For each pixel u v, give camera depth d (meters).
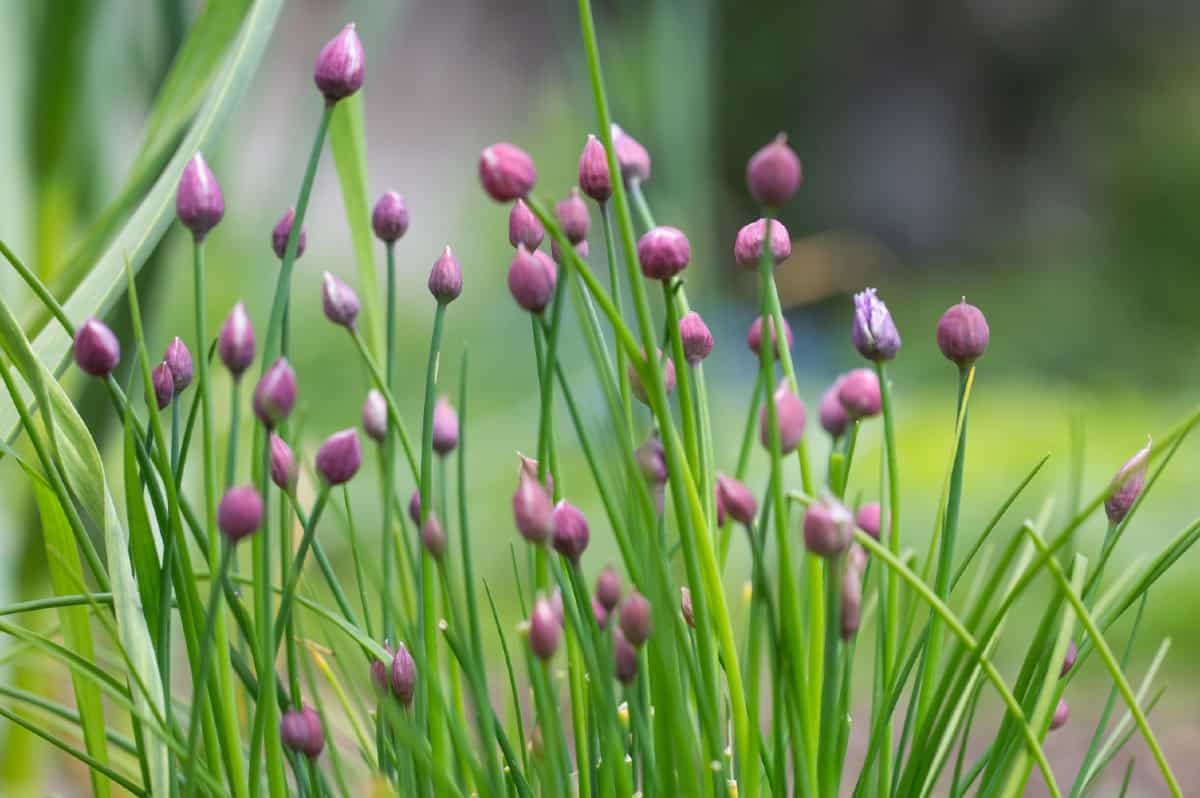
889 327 1.44
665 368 1.46
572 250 1.39
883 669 1.47
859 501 1.51
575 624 1.43
